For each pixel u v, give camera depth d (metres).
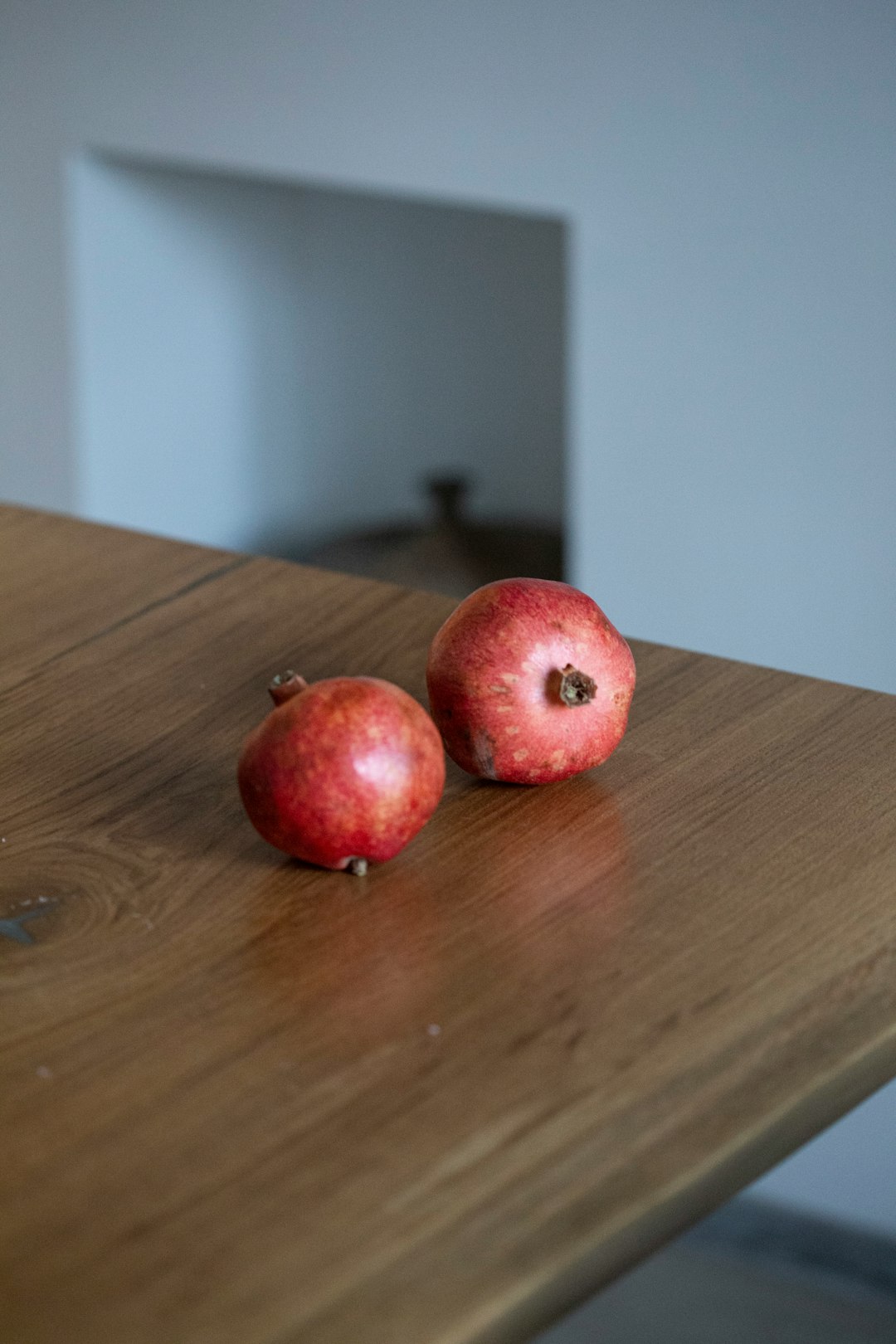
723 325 2.30
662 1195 0.70
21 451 3.47
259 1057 0.76
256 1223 0.68
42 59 3.06
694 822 0.91
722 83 2.19
